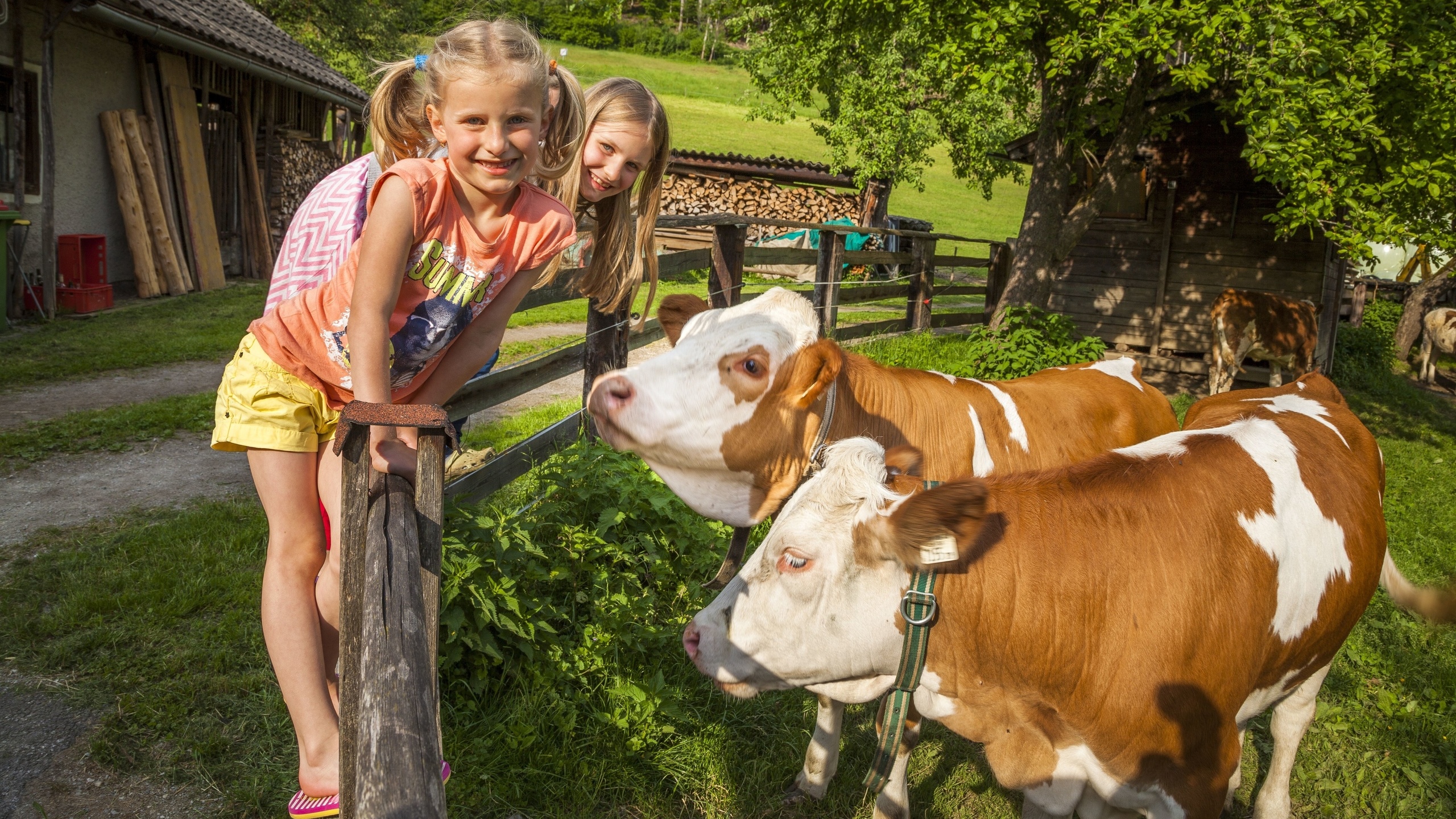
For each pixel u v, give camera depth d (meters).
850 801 3.11
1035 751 2.33
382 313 1.94
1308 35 8.35
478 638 3.12
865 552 2.09
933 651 2.23
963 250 32.34
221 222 14.42
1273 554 2.41
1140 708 2.19
